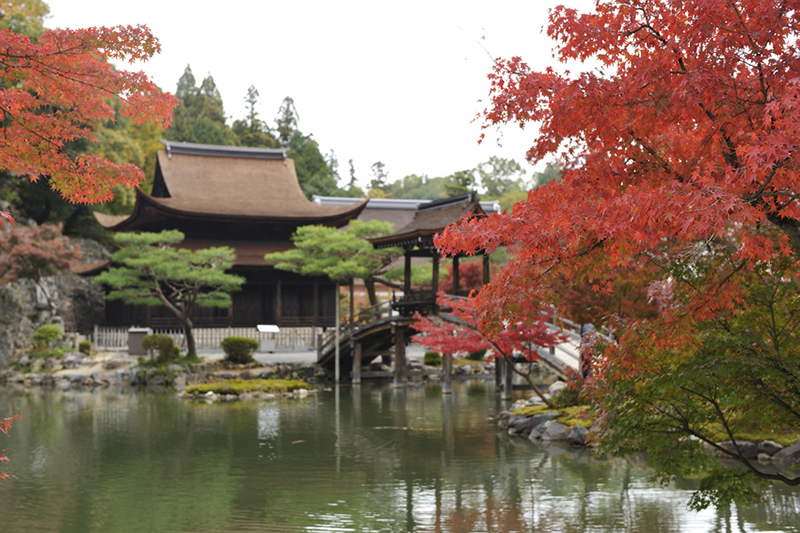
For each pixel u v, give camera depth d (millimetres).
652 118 6559
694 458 8422
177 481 14586
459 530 10938
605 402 8383
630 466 15672
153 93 8703
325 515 11930
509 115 7023
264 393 30031
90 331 51906
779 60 5863
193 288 37594
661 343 6926
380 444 18703
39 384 34969
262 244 51156
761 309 7660
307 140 102562
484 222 6574
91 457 17109
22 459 16875
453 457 16922
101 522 11555
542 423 19859
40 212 53031
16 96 8125
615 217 6035
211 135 92250
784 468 14242
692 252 6625
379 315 35250
